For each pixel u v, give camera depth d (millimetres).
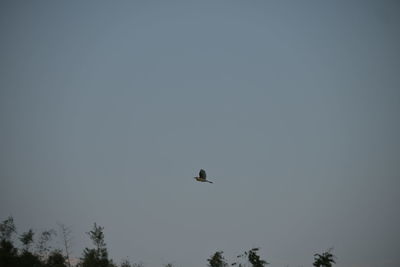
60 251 66250
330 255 63094
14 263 62438
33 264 63875
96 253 67000
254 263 63875
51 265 64875
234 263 64750
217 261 65000
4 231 64562
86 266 65562
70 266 66062
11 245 64375
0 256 61906
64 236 67000
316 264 62906
